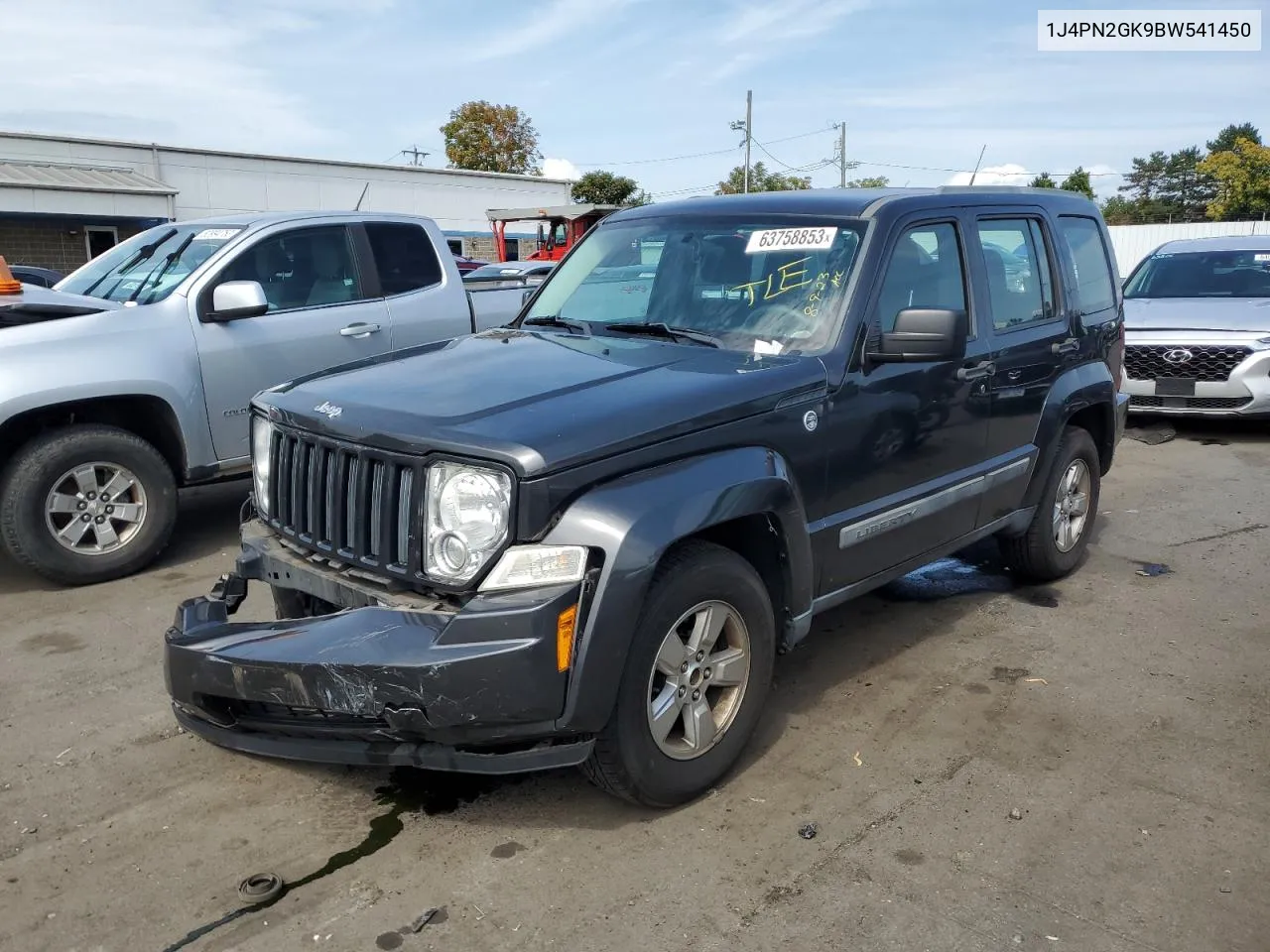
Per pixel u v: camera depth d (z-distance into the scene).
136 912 2.79
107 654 4.55
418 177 34.25
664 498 2.98
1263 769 3.59
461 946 2.66
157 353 5.64
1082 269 5.46
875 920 2.76
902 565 4.23
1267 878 2.96
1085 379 5.26
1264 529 6.65
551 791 3.42
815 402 3.59
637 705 3.02
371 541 3.10
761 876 2.95
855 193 4.29
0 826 3.21
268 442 3.63
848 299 3.81
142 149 28.20
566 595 2.77
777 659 4.54
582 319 4.39
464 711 2.75
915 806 3.33
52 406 5.35
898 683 4.29
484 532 2.81
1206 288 10.41
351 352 6.56
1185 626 4.96
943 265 4.34
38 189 24.34
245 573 3.56
